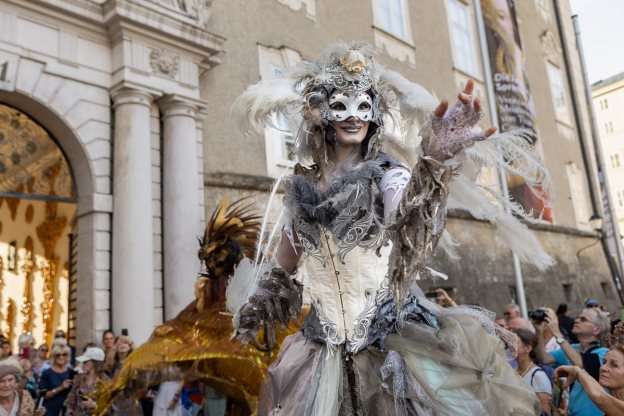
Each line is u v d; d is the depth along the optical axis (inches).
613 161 1392.7
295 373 62.9
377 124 63.9
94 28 261.9
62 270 404.2
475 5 415.5
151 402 178.9
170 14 274.7
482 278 473.4
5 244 425.4
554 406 108.1
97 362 178.5
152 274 255.3
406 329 60.9
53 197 258.1
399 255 51.8
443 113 50.2
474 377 57.9
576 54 764.0
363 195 57.7
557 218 620.7
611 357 96.6
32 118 255.0
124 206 253.8
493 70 424.5
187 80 284.5
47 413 168.1
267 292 69.7
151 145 275.7
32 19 243.3
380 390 57.6
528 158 56.7
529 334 134.5
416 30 495.5
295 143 71.1
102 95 264.1
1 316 414.6
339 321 62.3
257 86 68.5
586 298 622.8
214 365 120.4
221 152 308.2
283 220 70.8
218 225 134.8
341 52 64.9
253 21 344.5
